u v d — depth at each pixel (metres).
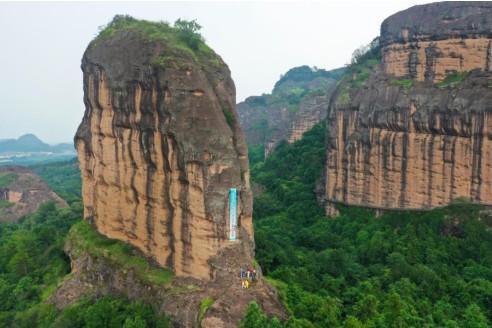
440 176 64.62
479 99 61.06
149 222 41.97
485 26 66.31
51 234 66.44
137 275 40.88
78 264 48.16
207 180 36.09
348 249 61.91
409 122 67.38
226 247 36.38
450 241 58.31
